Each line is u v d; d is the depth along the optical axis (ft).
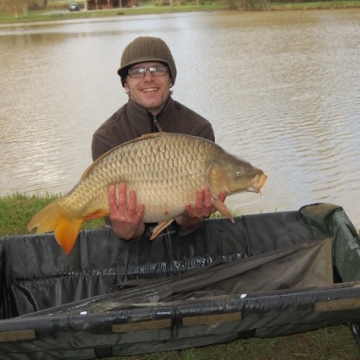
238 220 9.71
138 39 9.07
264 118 29.84
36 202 14.71
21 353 6.66
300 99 34.60
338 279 8.83
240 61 53.72
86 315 6.49
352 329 7.54
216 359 8.16
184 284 8.42
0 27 150.30
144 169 7.27
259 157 22.67
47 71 55.52
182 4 222.07
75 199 7.37
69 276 9.50
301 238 9.60
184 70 49.90
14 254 9.37
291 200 18.01
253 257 8.80
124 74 9.30
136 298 8.11
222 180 7.34
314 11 126.52
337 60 50.57
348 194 18.51
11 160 24.18
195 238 9.64
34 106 37.60
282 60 52.60
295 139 25.20
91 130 29.96
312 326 6.94
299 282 8.59
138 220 7.43
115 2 244.63
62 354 6.80
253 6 155.53
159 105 9.12
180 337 6.76
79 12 218.18
